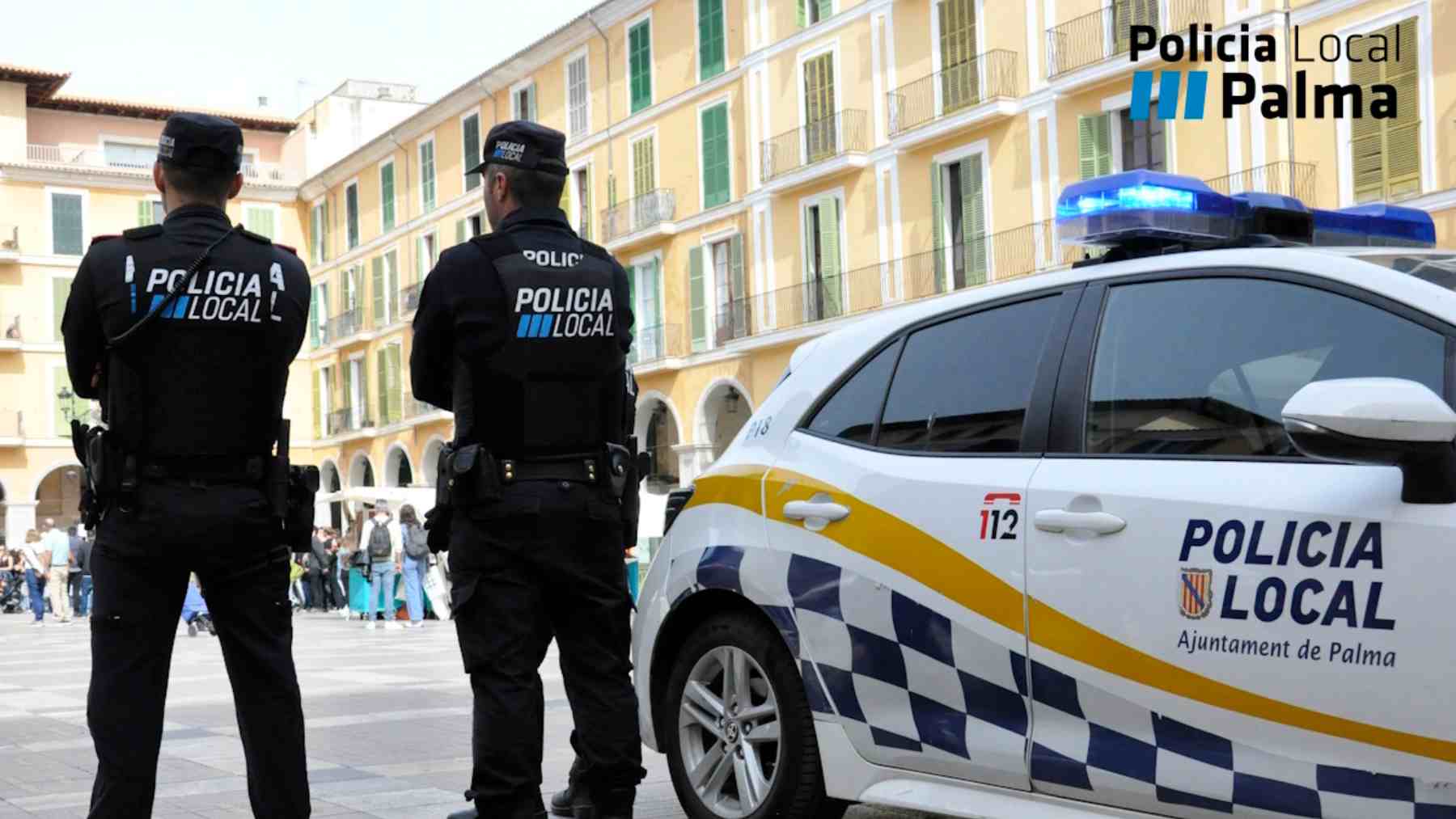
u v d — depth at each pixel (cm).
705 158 3378
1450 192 2009
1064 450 398
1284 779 338
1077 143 2542
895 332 469
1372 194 2109
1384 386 309
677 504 521
